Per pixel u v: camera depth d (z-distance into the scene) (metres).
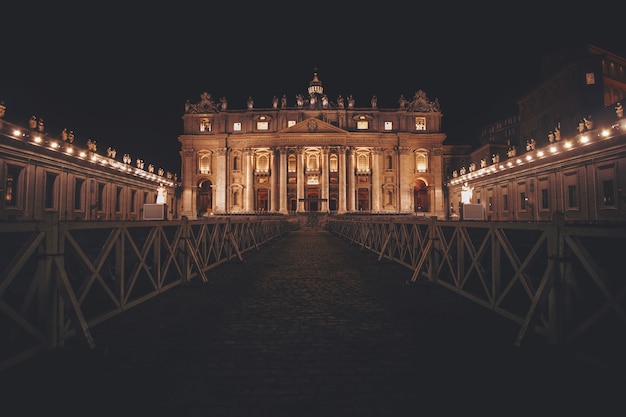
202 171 77.31
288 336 5.29
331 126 73.94
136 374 4.05
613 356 3.81
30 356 4.07
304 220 63.09
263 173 76.69
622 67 49.41
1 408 3.33
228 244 13.38
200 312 6.54
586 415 3.24
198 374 4.07
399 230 12.92
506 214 44.62
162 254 8.73
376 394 3.63
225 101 78.44
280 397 3.58
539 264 5.41
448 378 3.96
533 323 4.76
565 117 46.19
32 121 30.12
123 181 46.53
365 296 7.80
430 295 7.88
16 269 3.81
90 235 6.34
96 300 5.90
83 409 3.34
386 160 76.94
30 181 29.84
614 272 3.87
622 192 26.98
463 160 79.69
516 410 3.33
